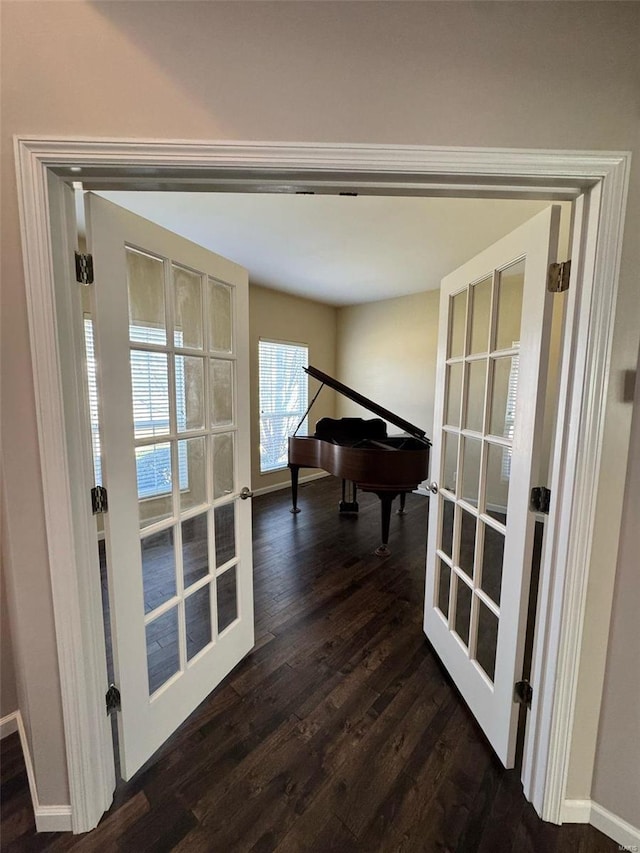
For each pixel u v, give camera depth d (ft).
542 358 3.70
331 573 8.88
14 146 2.89
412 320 16.30
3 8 2.82
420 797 3.91
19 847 3.51
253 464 15.46
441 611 6.00
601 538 3.30
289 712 4.98
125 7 2.85
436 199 7.58
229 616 5.78
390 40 2.91
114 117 2.91
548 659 3.63
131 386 3.98
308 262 11.73
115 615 3.86
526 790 3.93
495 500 4.76
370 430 14.11
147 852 3.45
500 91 2.94
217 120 2.94
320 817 3.72
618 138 2.98
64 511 3.26
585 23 2.90
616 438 3.20
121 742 3.99
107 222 3.60
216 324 5.37
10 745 4.48
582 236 3.22
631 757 3.41
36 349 3.06
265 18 2.88
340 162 2.96
